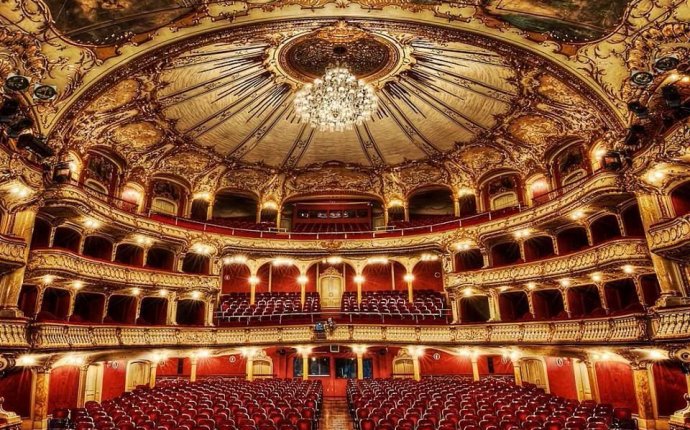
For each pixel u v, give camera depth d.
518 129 17.80
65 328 12.85
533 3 11.24
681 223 10.70
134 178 19.53
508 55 13.59
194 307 20.31
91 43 11.63
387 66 16.12
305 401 11.77
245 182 23.02
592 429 7.80
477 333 17.20
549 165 18.48
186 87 15.83
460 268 20.25
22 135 10.59
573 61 12.68
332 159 22.39
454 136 19.70
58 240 16.14
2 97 9.41
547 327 14.95
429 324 18.52
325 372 20.38
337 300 22.72
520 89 15.36
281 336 18.44
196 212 22.06
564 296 15.95
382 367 20.39
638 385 11.90
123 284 15.84
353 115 13.77
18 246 11.77
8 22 9.99
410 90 17.52
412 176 23.11
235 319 19.47
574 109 15.05
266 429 8.34
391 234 21.20
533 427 8.12
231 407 10.69
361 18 13.18
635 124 11.14
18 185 11.62
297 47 15.05
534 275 16.20
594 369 14.43
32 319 12.18
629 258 12.83
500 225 17.81
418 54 15.37
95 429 8.35
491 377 19.48
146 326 16.22
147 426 8.52
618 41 11.19
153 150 19.03
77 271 13.98
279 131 20.03
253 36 13.71
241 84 16.67
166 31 12.34
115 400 12.27
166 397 12.32
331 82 13.68
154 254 19.80
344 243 20.84
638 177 11.98
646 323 11.59
